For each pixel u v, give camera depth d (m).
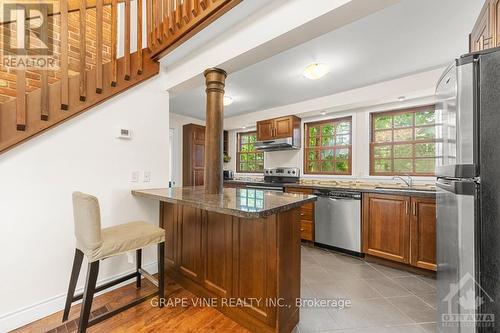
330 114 4.13
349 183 3.69
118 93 2.12
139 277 2.10
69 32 2.21
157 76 2.46
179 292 2.02
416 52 2.38
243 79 3.10
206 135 2.09
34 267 1.68
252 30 1.74
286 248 1.50
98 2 1.91
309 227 3.35
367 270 2.54
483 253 0.98
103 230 1.72
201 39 2.07
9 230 1.58
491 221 0.96
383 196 2.69
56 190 1.78
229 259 1.69
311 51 2.36
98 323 1.59
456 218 1.07
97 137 2.01
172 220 2.24
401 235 2.55
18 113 1.54
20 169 1.62
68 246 1.83
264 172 4.85
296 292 1.62
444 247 1.28
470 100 1.01
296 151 4.61
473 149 1.00
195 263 1.97
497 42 1.27
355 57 2.49
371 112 3.68
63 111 1.76
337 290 2.11
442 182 1.29
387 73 2.91
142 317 1.68
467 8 1.73
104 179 2.05
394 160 3.52
